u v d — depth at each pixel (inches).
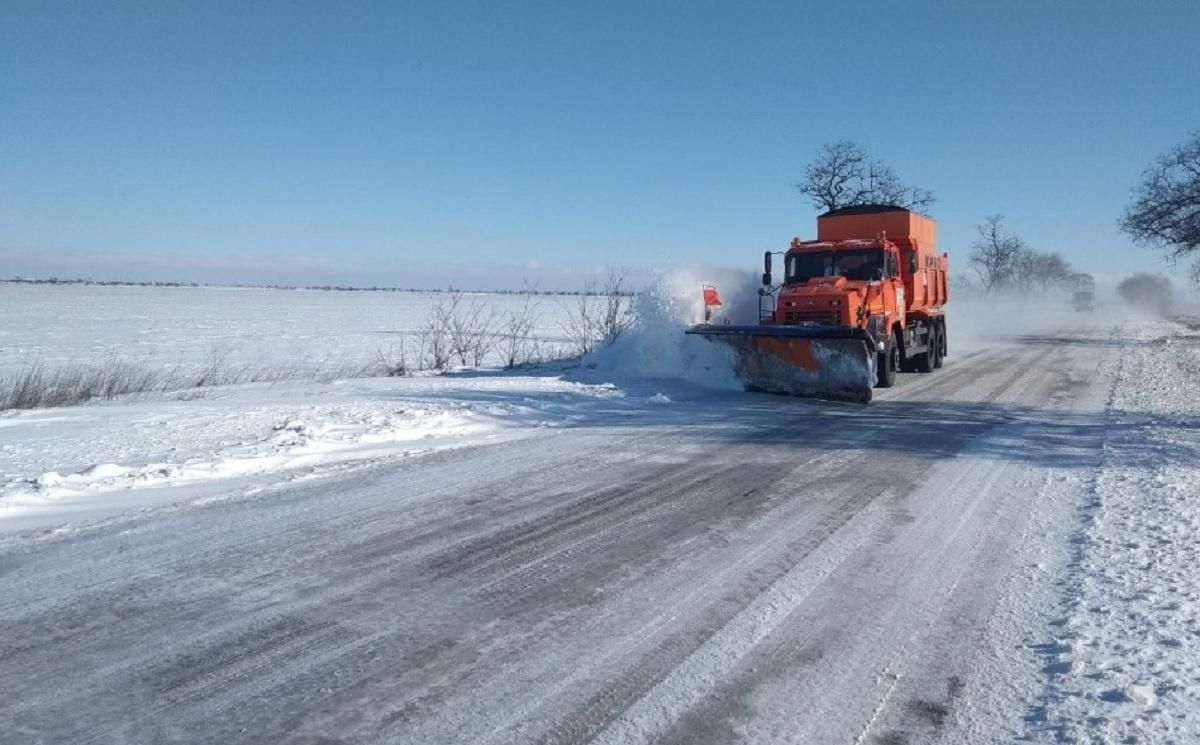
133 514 307.3
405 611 217.9
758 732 160.2
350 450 432.1
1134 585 232.4
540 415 543.5
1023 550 267.6
